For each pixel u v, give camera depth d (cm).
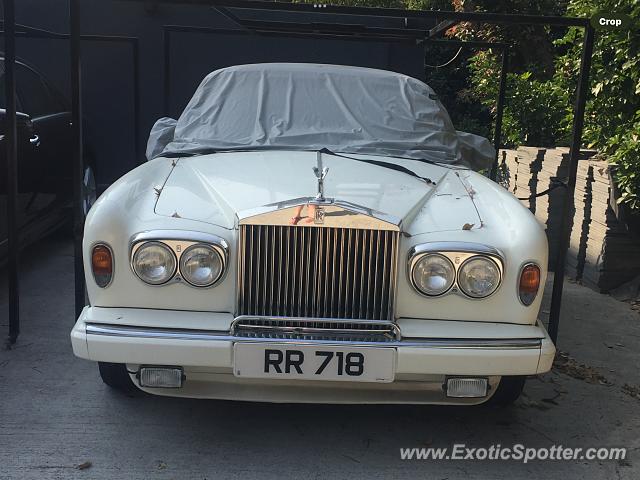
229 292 291
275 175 338
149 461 302
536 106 939
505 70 671
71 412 340
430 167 392
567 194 409
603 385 404
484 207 325
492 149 491
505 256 294
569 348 463
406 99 454
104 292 290
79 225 382
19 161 488
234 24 833
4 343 419
